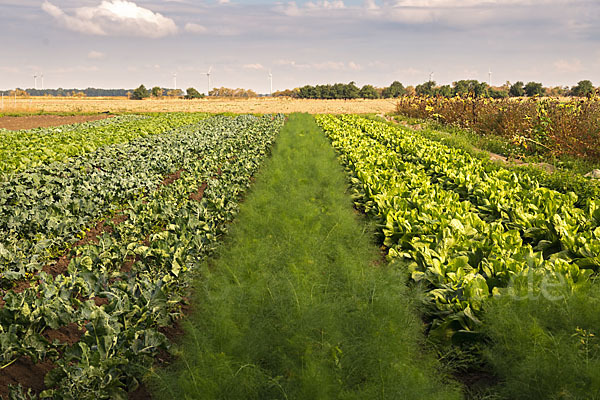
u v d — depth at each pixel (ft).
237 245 22.62
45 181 41.14
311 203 32.12
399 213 26.30
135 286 17.17
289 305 16.06
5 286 21.65
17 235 26.23
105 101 319.88
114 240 23.57
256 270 19.83
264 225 26.68
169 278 18.39
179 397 12.35
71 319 15.89
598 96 65.00
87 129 95.61
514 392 12.57
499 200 29.58
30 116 174.09
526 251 19.89
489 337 14.94
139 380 14.57
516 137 61.93
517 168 43.39
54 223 26.25
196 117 145.89
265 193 32.94
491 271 17.98
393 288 17.19
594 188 34.50
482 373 15.06
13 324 14.92
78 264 19.60
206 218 27.20
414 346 14.92
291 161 47.52
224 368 12.71
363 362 13.65
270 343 14.49
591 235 21.86
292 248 22.20
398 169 45.16
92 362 13.02
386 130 83.05
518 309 14.61
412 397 12.00
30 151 58.95
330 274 19.48
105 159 51.78
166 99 380.37
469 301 16.02
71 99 378.32
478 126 86.28
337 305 16.12
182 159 52.90
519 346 13.15
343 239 25.07
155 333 14.92
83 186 35.40
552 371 12.01
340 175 42.04
